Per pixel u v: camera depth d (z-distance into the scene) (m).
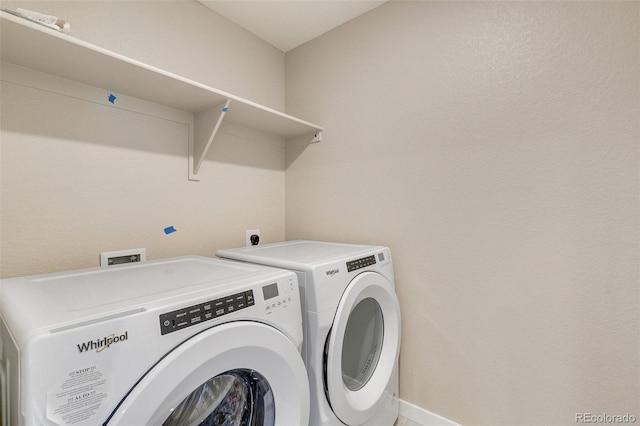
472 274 1.44
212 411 0.81
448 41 1.51
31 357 0.48
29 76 1.12
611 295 1.13
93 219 1.28
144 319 0.62
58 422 0.50
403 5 1.66
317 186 2.04
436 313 1.55
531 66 1.29
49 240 1.17
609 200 1.13
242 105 1.54
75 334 0.53
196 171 1.64
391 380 1.45
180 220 1.59
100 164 1.30
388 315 1.48
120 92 1.34
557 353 1.24
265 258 1.24
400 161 1.67
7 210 1.08
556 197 1.24
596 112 1.15
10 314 0.61
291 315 0.95
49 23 0.95
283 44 2.14
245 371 0.83
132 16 1.40
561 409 1.23
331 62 1.97
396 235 1.68
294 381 0.87
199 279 0.89
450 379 1.50
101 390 0.55
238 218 1.90
